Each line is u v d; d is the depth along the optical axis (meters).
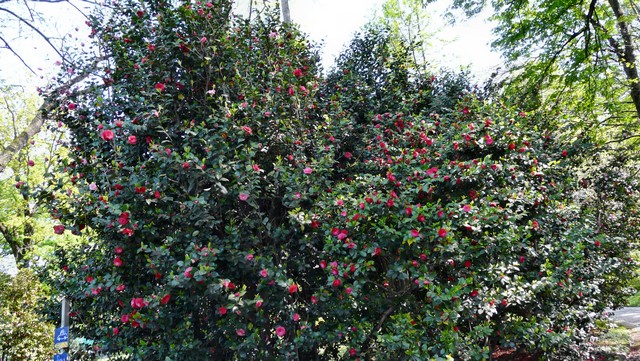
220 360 3.64
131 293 3.49
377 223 3.36
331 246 3.32
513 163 4.09
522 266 4.18
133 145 3.63
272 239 3.65
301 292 3.82
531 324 3.76
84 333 4.26
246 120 3.61
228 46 3.83
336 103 4.41
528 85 8.21
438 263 3.43
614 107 8.12
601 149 7.16
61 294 4.20
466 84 6.16
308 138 4.14
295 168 3.71
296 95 3.99
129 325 3.59
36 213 11.21
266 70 4.21
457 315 3.01
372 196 3.34
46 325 6.37
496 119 4.34
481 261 3.64
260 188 3.47
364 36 6.20
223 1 4.14
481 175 3.63
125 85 3.84
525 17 8.43
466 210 3.26
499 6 8.65
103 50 4.18
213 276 2.85
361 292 3.51
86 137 3.96
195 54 3.87
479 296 3.44
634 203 6.88
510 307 4.10
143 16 4.05
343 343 3.50
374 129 4.55
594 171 7.04
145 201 3.26
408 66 5.84
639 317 7.81
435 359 2.90
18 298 6.40
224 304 3.05
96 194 3.52
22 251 11.69
